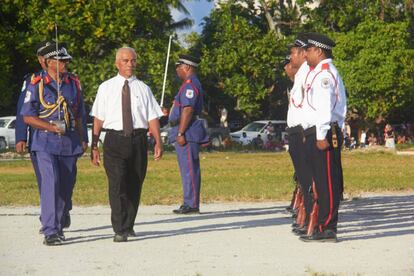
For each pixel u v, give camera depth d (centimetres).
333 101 978
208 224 1162
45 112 991
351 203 1441
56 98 993
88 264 840
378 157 3394
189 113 1319
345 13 5047
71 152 997
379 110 4891
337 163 983
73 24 4150
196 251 917
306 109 988
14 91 4725
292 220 1202
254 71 4853
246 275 778
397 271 793
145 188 1742
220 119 5597
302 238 986
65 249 937
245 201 1491
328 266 821
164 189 1717
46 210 970
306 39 1058
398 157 3384
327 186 973
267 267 817
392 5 5062
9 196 1545
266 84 5203
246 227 1124
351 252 905
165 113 1369
